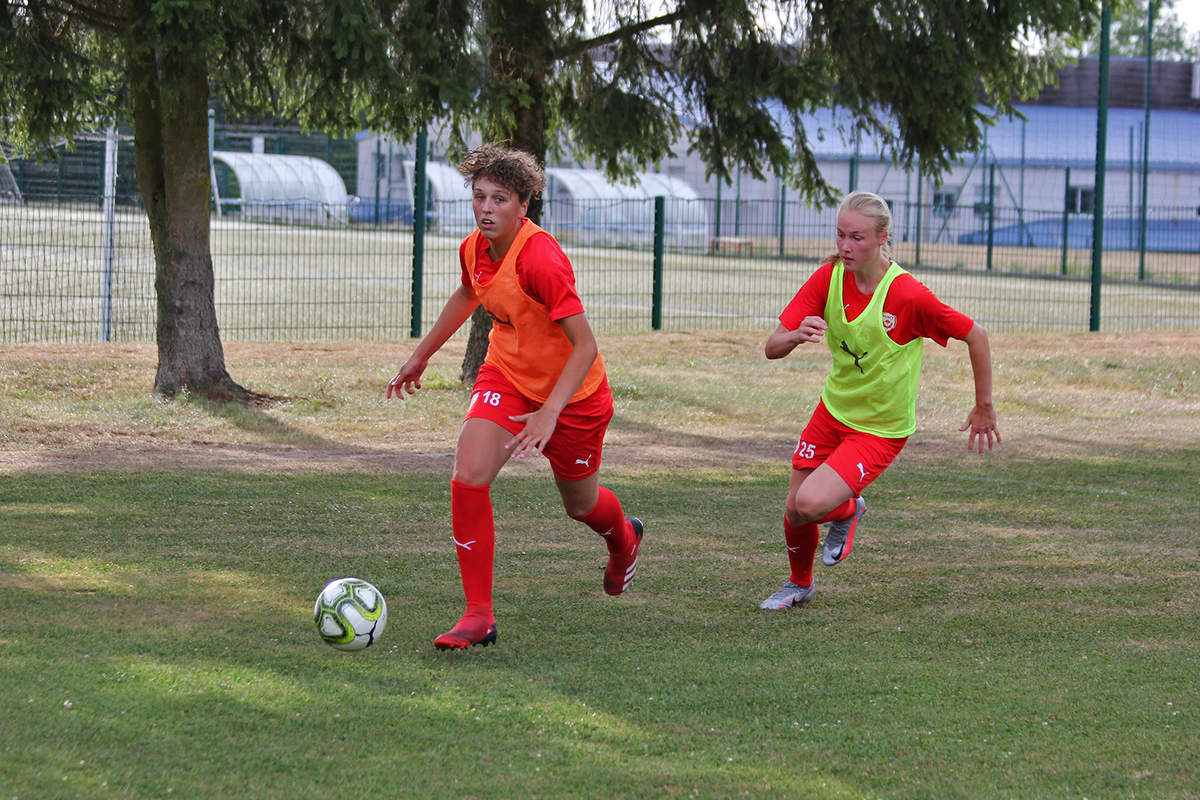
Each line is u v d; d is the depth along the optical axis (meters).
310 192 119.88
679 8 29.91
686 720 10.28
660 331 43.41
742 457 25.33
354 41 23.97
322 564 15.59
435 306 53.69
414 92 25.14
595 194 107.94
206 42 23.41
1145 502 21.20
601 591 14.81
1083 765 9.47
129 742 9.34
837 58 29.44
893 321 13.08
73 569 14.80
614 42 32.31
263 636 12.38
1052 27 29.00
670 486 22.03
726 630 13.27
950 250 96.62
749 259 89.06
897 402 13.42
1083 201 130.50
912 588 15.30
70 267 58.03
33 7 26.06
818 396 32.72
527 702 10.59
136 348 34.66
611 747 9.62
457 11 26.14
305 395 29.62
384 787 8.70
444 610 13.66
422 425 27.56
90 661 11.24
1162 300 69.94
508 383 12.32
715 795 8.77
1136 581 15.76
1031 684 11.46
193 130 28.16
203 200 28.69
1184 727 10.34
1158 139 135.50
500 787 8.77
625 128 32.22
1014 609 14.34
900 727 10.23
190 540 16.64
